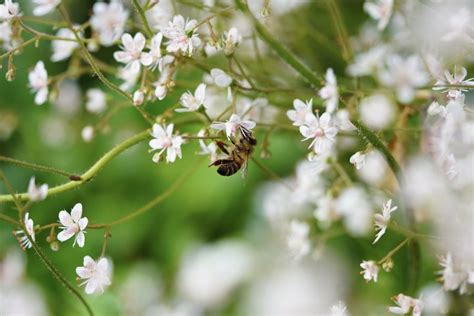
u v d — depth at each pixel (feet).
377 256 1.44
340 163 1.44
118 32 1.33
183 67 1.29
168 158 1.19
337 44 1.55
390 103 1.37
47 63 1.87
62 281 1.20
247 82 1.35
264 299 1.75
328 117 1.18
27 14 1.77
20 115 1.90
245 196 1.83
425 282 1.44
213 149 1.24
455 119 1.21
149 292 1.80
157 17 1.31
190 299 1.81
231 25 1.41
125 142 1.24
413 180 1.29
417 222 1.35
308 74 1.29
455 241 1.24
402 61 1.33
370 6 1.36
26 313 1.74
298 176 1.45
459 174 1.22
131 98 1.22
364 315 1.58
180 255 1.84
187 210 1.86
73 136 1.87
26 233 1.18
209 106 1.37
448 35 1.26
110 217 1.87
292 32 1.50
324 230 1.56
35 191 1.19
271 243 1.78
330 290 1.66
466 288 1.28
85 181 1.23
